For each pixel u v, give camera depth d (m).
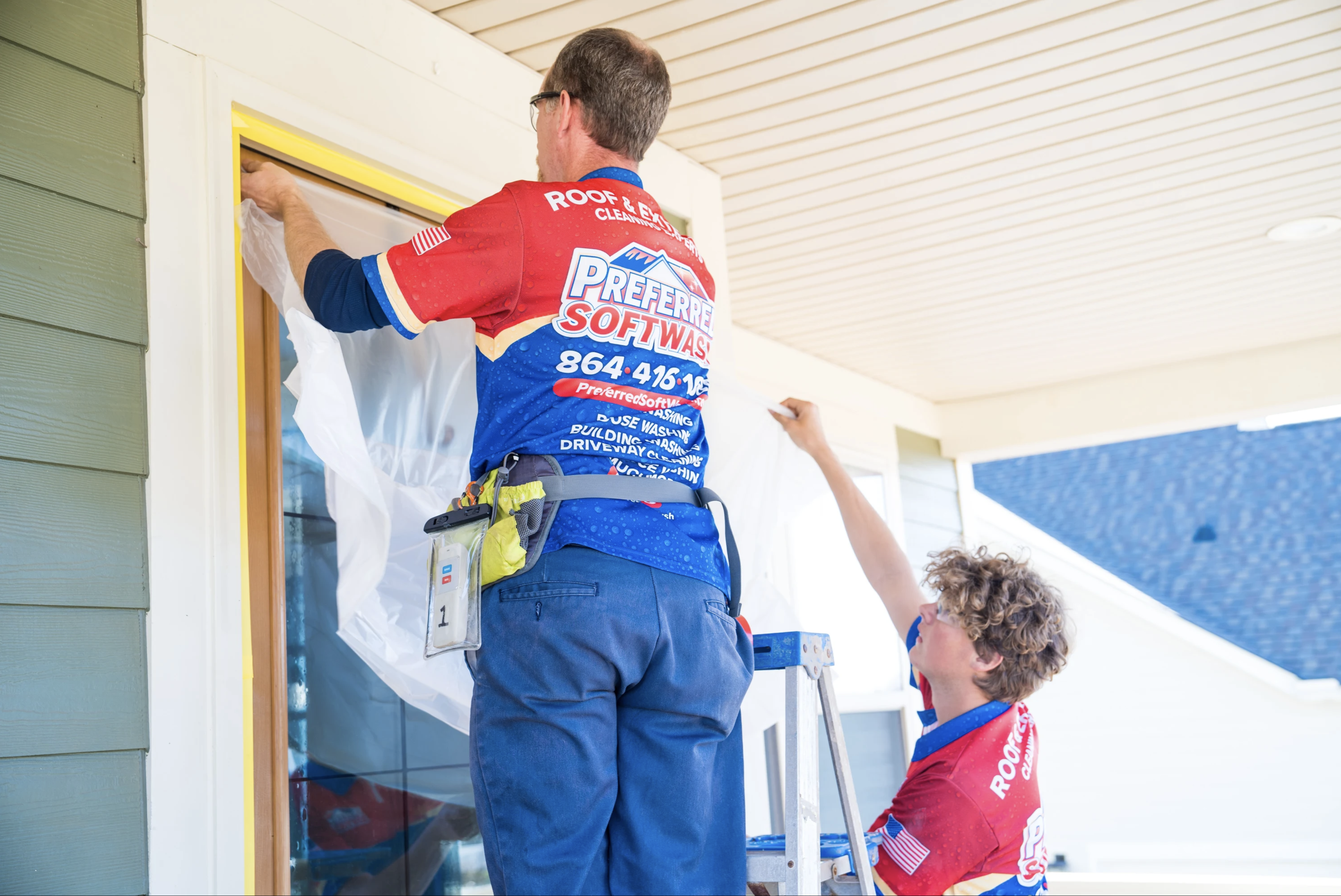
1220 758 8.13
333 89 2.07
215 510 1.66
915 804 1.89
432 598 1.31
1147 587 10.30
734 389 2.37
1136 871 8.02
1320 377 5.40
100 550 1.51
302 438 2.19
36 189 1.53
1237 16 2.68
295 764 2.08
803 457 2.51
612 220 1.39
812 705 1.62
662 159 3.11
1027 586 1.97
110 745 1.48
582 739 1.24
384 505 1.58
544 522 1.28
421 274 1.29
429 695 1.84
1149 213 3.82
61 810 1.41
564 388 1.33
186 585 1.60
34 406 1.47
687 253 1.49
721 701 1.35
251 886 1.63
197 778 1.57
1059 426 6.02
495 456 1.36
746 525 2.39
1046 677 1.98
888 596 2.26
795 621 2.41
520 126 2.55
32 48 1.56
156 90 1.71
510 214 1.33
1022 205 3.70
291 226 1.63
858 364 5.53
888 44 2.72
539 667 1.25
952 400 6.35
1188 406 5.68
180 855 1.53
